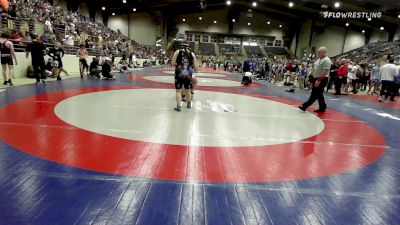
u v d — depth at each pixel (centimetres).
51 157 325
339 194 272
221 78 1947
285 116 652
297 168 333
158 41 4584
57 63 1119
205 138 432
